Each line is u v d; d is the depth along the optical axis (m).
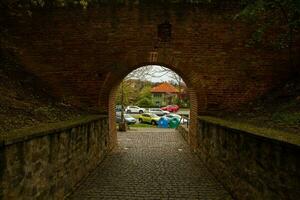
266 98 12.19
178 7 12.68
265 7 10.25
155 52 12.69
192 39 12.66
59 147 6.84
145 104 67.62
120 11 12.69
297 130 6.73
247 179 6.52
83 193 8.04
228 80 12.66
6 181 4.41
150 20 12.68
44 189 5.96
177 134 23.08
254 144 6.08
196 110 13.16
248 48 12.59
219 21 12.62
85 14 12.69
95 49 12.73
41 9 12.65
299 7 9.41
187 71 12.69
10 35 12.66
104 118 12.40
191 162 12.12
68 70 12.74
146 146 16.59
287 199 4.67
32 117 8.24
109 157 13.08
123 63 12.73
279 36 12.28
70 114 11.13
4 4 12.25
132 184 8.97
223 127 8.35
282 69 12.54
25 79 12.16
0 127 6.21
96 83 12.78
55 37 12.71
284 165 4.76
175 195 8.02
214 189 8.52
